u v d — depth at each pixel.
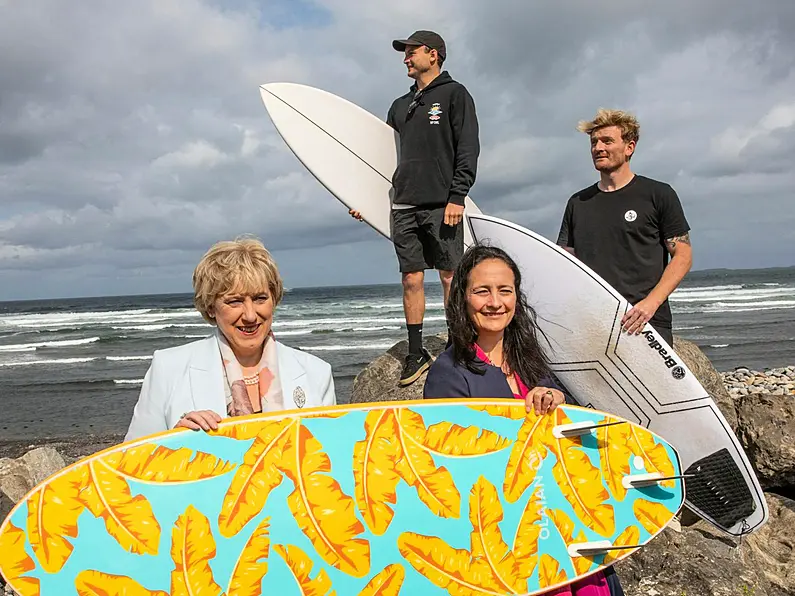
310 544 2.13
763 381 11.06
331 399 2.43
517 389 2.44
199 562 2.08
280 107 5.42
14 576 2.00
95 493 2.09
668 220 3.51
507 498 2.23
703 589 3.28
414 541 2.17
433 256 4.50
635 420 3.56
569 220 3.88
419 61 4.41
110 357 23.50
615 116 3.55
